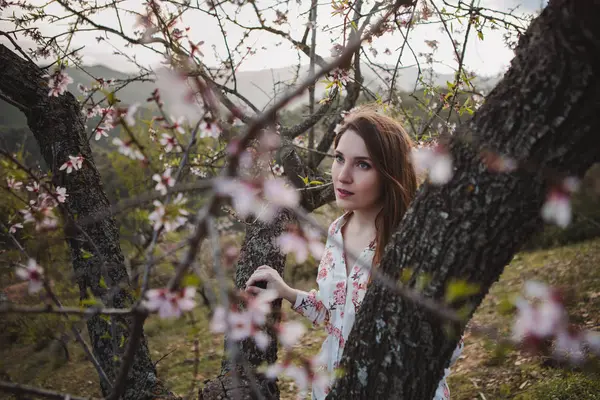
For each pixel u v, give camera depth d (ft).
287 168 8.53
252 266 6.53
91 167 6.68
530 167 2.95
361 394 3.62
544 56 2.84
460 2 5.95
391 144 5.29
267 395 5.44
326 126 13.05
